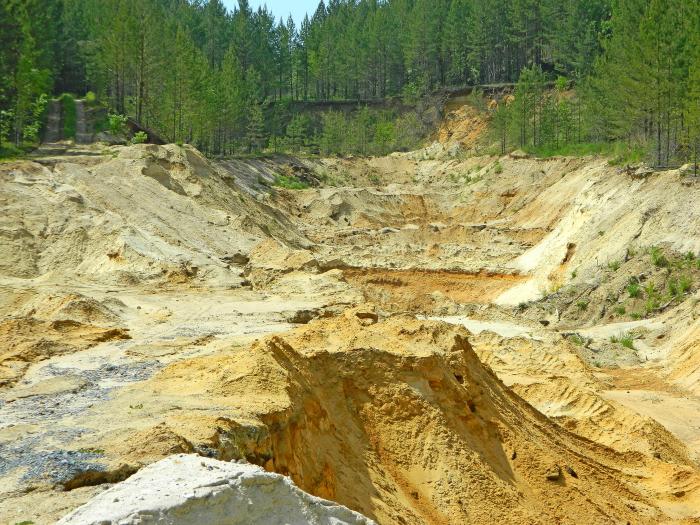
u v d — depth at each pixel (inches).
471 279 2940.5
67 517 437.4
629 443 1301.7
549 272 2728.8
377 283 2923.2
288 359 974.4
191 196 2773.1
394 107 5910.4
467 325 2220.7
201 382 947.3
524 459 1045.8
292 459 824.3
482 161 4544.8
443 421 1008.9
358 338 1091.9
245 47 6314.0
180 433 704.4
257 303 1855.3
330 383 1013.2
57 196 2337.6
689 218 2425.0
